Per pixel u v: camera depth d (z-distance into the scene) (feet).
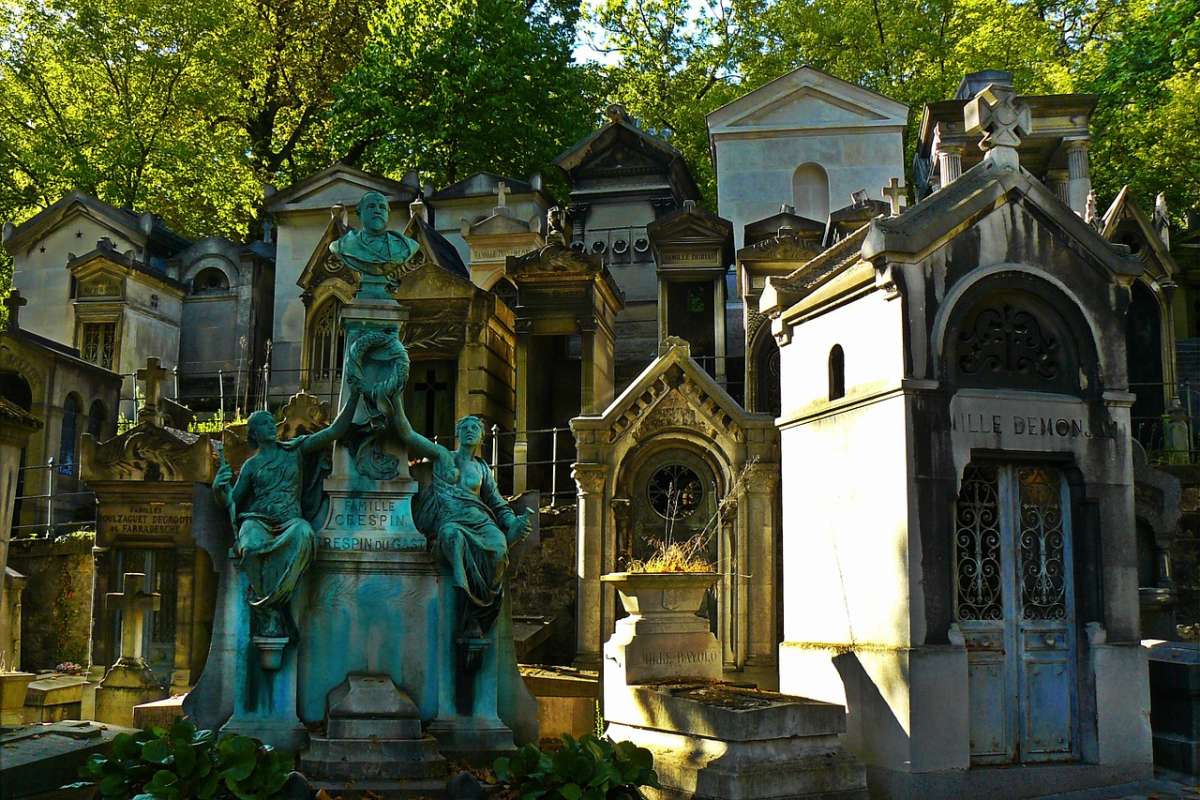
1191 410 69.10
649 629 32.60
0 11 106.11
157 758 20.90
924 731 28.73
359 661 25.75
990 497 31.48
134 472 45.78
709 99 115.75
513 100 106.42
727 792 26.40
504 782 22.58
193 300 99.19
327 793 22.36
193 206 116.88
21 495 68.90
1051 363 32.19
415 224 76.07
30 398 73.87
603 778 22.31
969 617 30.73
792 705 27.68
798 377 36.52
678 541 44.98
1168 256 70.13
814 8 116.47
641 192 88.17
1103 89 91.56
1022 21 105.29
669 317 75.72
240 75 120.57
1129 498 31.81
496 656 26.40
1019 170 31.89
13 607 44.14
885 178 90.99
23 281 99.19
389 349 27.02
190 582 44.88
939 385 30.30
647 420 45.21
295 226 95.71
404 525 26.53
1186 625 51.03
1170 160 92.99
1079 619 31.35
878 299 31.35
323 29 127.13
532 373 62.69
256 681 25.16
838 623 32.86
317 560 25.86
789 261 67.67
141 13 105.91
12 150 104.42
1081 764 30.30
